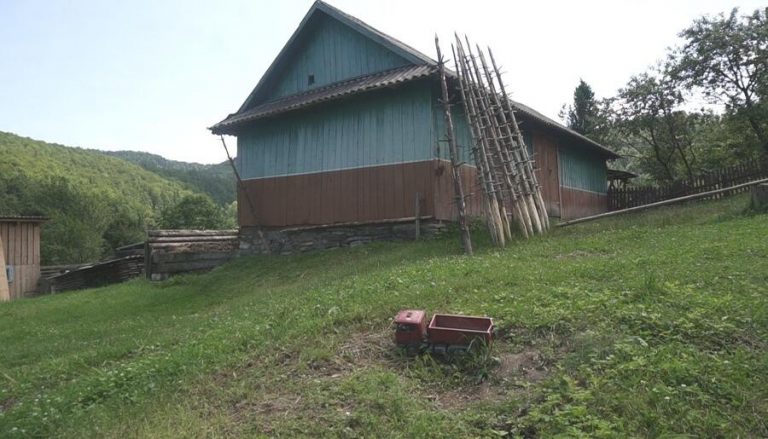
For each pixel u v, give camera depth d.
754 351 3.61
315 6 14.60
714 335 3.88
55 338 8.80
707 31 23.81
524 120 15.09
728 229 8.55
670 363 3.41
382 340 4.76
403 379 3.98
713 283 5.16
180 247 14.70
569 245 8.84
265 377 4.38
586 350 3.80
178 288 12.66
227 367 4.76
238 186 15.64
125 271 20.95
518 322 4.57
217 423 3.63
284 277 11.40
